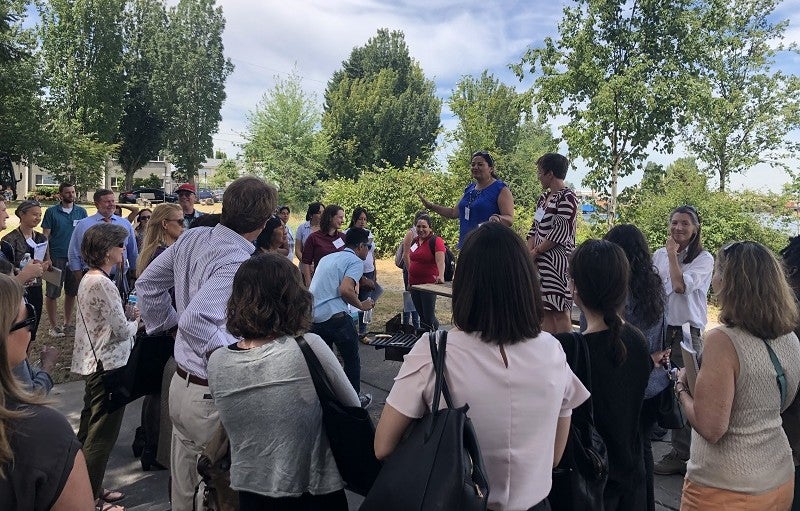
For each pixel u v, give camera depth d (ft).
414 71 163.53
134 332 11.37
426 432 5.02
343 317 15.56
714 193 43.93
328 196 61.77
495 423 5.29
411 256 23.61
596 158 44.14
